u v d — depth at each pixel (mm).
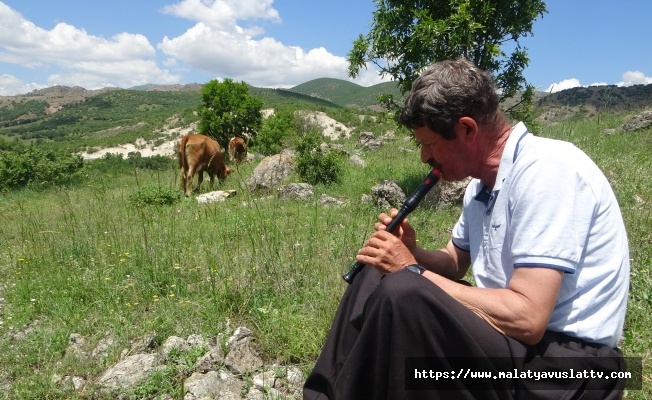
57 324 3963
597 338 1978
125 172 22750
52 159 20484
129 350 3523
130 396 2922
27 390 3041
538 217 1904
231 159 18844
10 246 6605
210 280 4551
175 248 5500
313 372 2322
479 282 2268
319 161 10555
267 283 4266
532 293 1865
